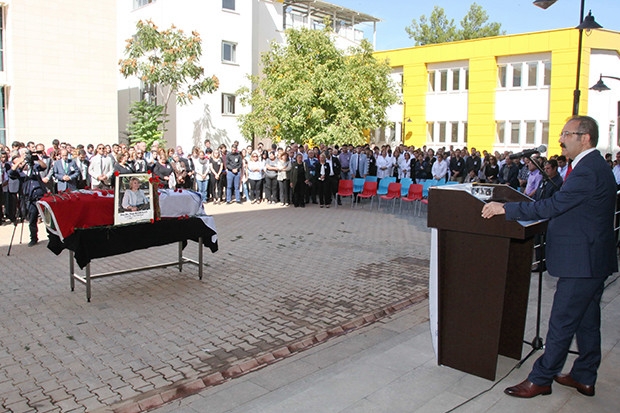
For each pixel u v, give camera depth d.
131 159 12.75
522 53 23.97
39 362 4.49
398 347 4.74
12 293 6.44
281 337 5.16
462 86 26.27
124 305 6.04
